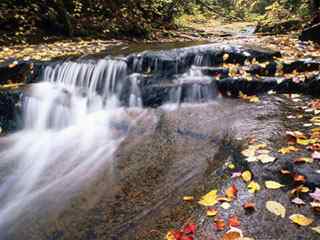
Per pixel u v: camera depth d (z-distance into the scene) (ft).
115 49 24.31
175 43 28.25
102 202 10.31
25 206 10.94
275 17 43.27
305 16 37.83
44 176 12.62
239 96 17.08
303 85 16.42
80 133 15.79
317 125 12.65
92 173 12.13
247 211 8.70
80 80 19.47
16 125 17.40
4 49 24.75
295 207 8.66
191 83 17.49
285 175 9.84
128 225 9.11
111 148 13.64
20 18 29.86
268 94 16.74
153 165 11.82
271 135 12.19
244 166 10.55
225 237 7.86
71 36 31.94
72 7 34.24
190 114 15.49
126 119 16.10
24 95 17.67
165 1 45.80
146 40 33.83
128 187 10.80
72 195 11.03
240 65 19.33
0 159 14.21
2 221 10.41
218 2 91.71
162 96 17.37
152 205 9.73
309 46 23.53
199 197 9.65
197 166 11.28
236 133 12.79
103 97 18.39
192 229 8.29
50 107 17.34
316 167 9.93
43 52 23.47
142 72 19.30
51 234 9.43
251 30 47.47
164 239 8.27
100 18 35.63
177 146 12.80
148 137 13.91
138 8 42.27
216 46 21.01
